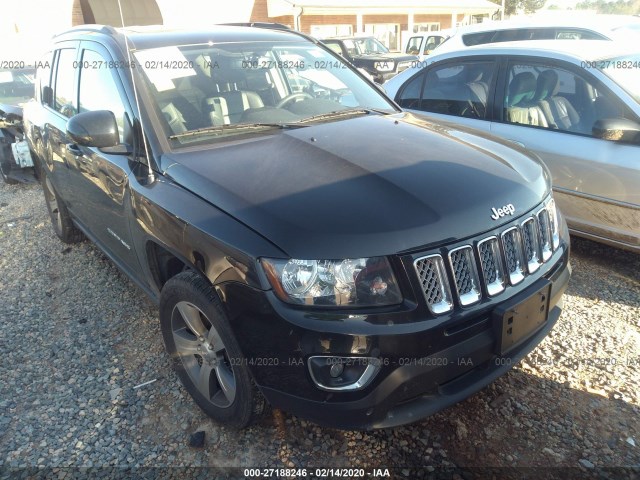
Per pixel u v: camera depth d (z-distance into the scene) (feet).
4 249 16.75
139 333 11.56
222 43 11.35
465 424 8.68
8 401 9.64
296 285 6.63
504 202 7.72
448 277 6.98
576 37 24.14
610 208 12.82
